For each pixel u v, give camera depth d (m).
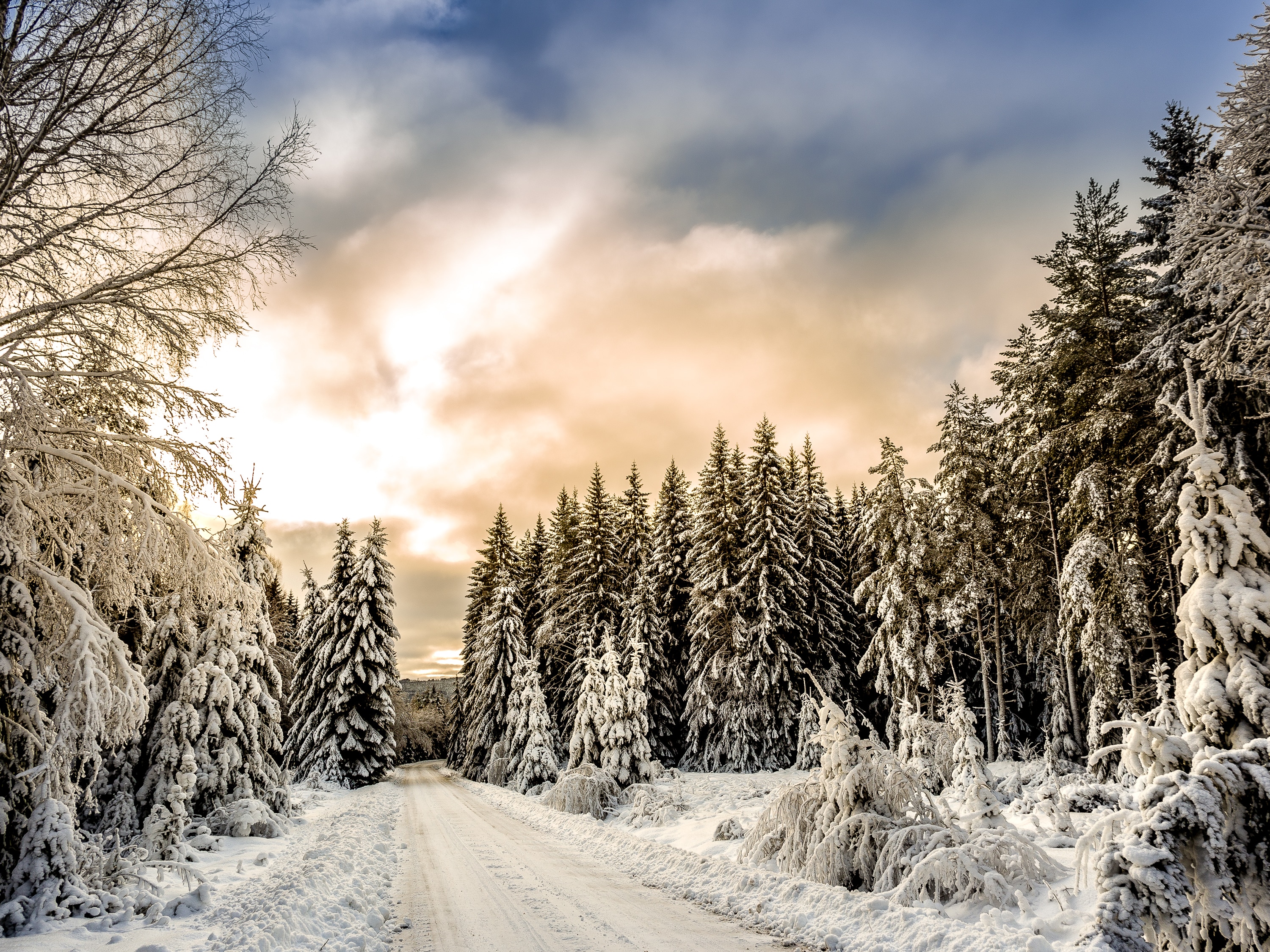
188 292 8.48
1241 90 11.60
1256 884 4.86
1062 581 18.91
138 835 12.55
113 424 9.06
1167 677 14.77
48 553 9.09
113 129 7.39
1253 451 14.13
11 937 7.52
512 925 8.48
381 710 34.41
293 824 17.64
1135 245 18.86
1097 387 18.91
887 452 27.03
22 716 8.68
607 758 22.98
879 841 9.27
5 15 7.09
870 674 35.00
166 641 15.16
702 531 34.16
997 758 24.81
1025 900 7.55
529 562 48.06
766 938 7.82
